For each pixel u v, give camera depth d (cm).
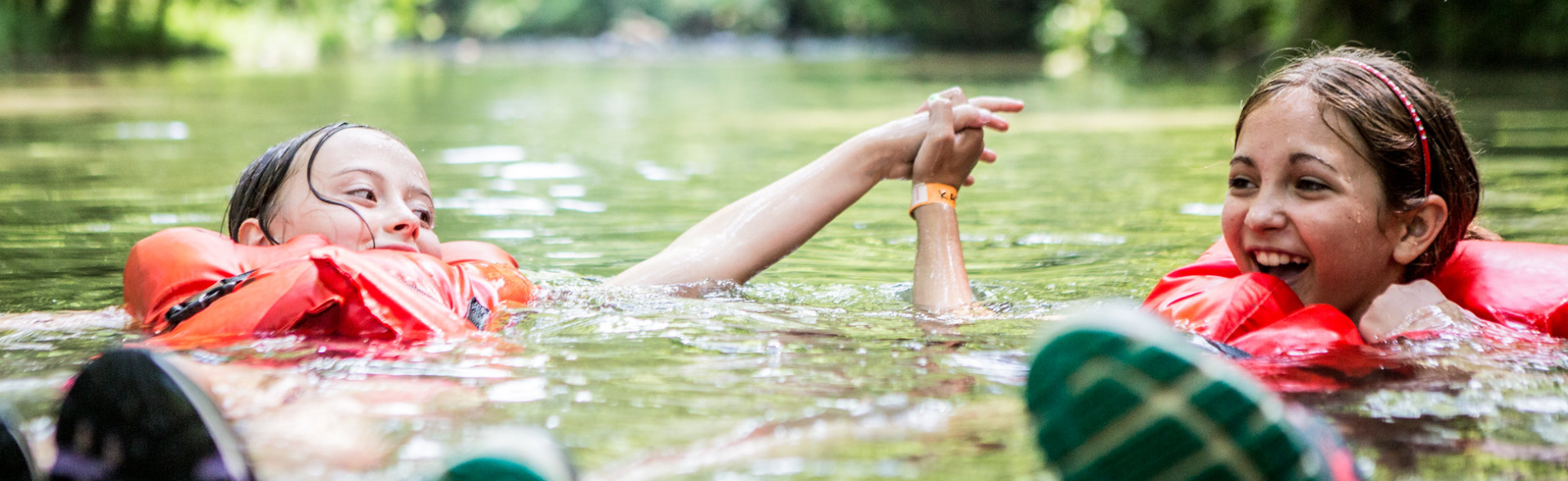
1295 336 194
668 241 353
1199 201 429
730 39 3916
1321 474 109
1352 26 1447
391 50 3394
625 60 2645
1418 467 135
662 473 131
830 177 274
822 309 238
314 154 241
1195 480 108
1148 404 108
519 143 689
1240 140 218
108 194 442
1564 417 154
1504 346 195
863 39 3466
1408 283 214
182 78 1522
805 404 159
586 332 209
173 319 210
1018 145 662
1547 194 403
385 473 133
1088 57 1962
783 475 130
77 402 128
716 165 571
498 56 2939
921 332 211
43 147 634
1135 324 111
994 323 222
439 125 827
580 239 357
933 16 3069
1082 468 111
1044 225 376
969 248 336
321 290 200
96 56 2183
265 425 147
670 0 4216
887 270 302
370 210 237
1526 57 1348
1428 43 1406
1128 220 384
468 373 176
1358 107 204
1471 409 158
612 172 540
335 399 158
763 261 268
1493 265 222
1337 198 205
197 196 437
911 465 133
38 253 319
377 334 200
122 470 126
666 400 162
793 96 1196
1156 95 1122
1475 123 686
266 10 2666
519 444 114
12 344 204
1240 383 108
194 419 126
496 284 239
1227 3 1797
